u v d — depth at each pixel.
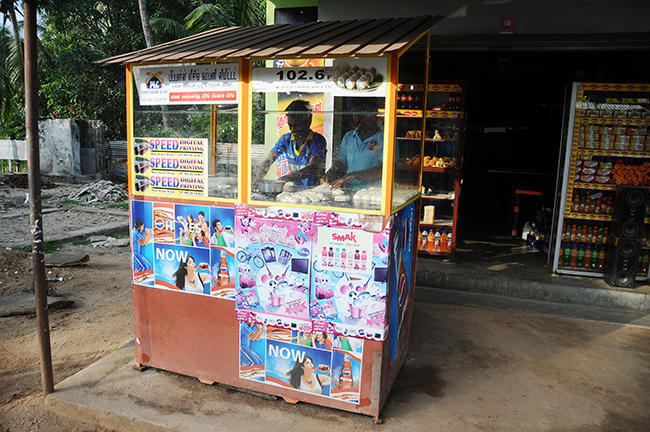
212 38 3.38
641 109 4.99
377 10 5.51
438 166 5.80
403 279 3.22
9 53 13.45
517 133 10.15
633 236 4.81
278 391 3.03
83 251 6.97
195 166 3.04
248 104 2.84
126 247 7.29
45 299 2.99
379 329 2.71
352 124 2.80
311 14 5.96
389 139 2.55
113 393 3.10
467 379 3.36
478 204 10.12
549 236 5.94
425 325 4.29
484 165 10.24
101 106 16.27
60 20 15.30
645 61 6.28
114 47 16.08
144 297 3.31
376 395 2.79
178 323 3.23
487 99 10.23
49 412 3.03
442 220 6.04
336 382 2.87
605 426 2.84
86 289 5.40
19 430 2.85
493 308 4.71
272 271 2.89
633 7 4.96
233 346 3.10
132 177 3.23
